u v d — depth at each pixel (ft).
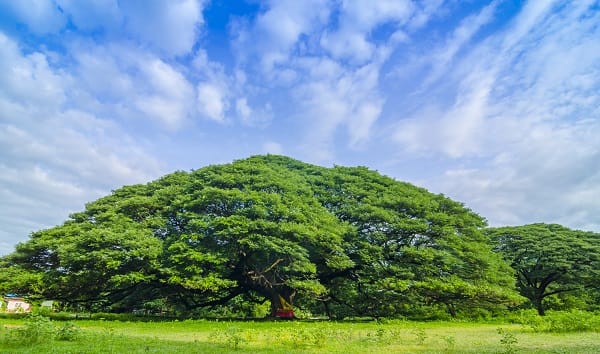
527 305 118.83
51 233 79.77
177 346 33.91
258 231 73.26
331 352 33.09
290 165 110.32
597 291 135.64
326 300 103.45
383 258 86.58
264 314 116.78
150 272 74.18
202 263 71.46
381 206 92.63
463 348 36.68
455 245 87.35
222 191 76.59
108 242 70.23
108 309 101.40
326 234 75.87
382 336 45.73
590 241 126.93
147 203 85.81
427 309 95.20
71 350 29.71
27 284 69.62
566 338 45.42
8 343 32.14
